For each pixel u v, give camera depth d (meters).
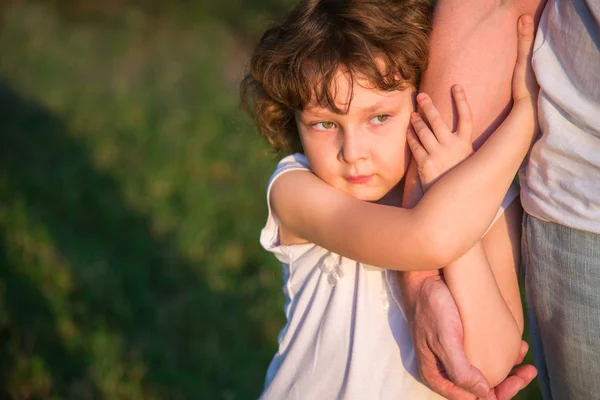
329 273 2.35
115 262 5.50
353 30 2.17
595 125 1.94
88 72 10.05
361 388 2.28
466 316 2.12
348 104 2.14
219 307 5.04
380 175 2.23
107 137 7.82
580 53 1.95
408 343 2.30
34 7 12.39
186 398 4.22
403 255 2.06
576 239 2.06
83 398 4.16
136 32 11.74
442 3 2.23
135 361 4.48
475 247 2.14
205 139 7.67
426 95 2.15
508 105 2.16
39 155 7.36
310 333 2.38
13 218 5.91
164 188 6.71
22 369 4.28
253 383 4.37
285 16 2.49
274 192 2.38
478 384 2.06
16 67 9.88
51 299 4.90
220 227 6.06
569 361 2.20
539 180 2.11
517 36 2.12
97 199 6.45
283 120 2.50
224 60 10.62
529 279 2.29
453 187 2.04
